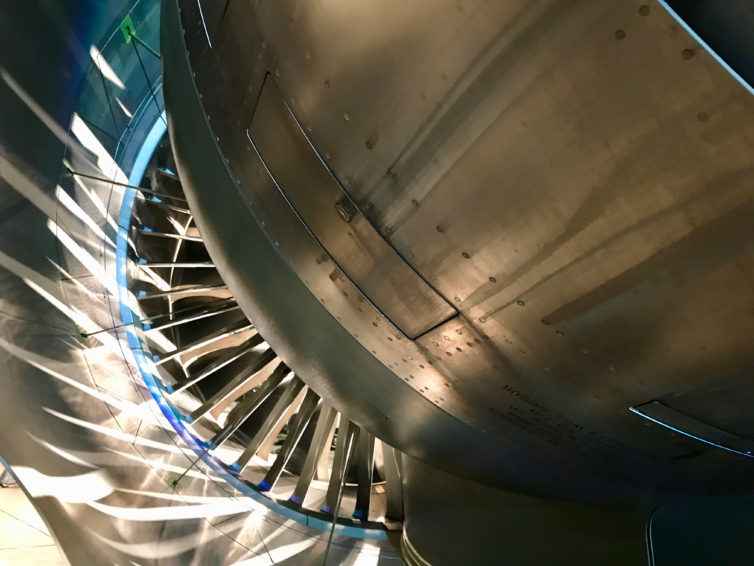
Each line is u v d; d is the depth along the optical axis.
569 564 5.42
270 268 3.69
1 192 5.05
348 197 2.68
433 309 2.88
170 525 6.51
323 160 2.65
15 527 7.40
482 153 2.09
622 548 5.15
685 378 2.53
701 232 1.92
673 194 1.86
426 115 2.12
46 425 5.65
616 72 1.70
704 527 5.20
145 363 6.99
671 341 2.36
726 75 1.58
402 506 8.41
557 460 3.85
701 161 1.75
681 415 2.82
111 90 5.81
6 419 5.31
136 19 5.65
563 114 1.85
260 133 2.93
